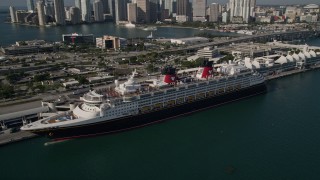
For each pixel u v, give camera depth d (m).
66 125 113.06
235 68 170.38
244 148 114.88
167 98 136.88
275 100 169.75
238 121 139.88
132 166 104.31
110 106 120.50
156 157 109.62
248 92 171.12
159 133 128.00
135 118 127.38
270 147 114.88
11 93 165.12
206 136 125.38
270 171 99.50
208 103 152.62
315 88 194.88
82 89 175.12
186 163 105.56
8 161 105.12
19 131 121.12
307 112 150.12
